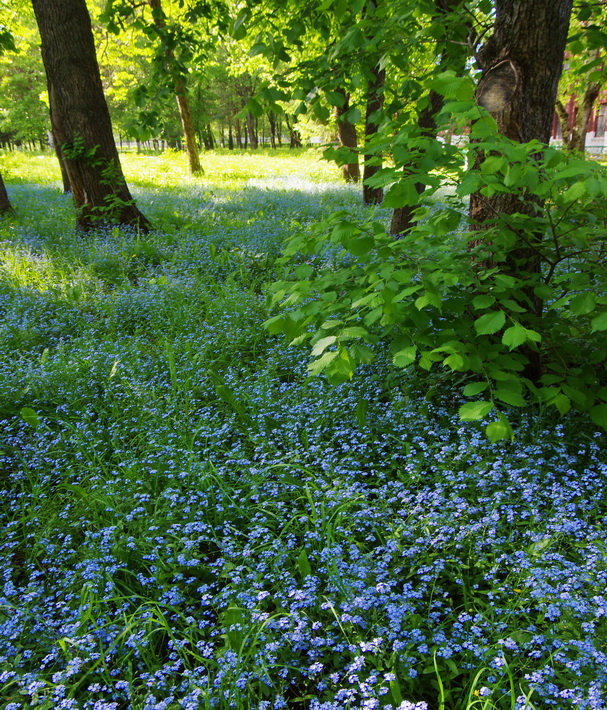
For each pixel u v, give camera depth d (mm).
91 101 9453
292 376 4961
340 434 3596
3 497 3498
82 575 2617
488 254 3400
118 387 4609
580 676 2025
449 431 3516
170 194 15391
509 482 3080
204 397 4676
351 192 16172
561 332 3576
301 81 3963
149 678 2150
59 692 2059
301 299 2949
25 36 22031
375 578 2562
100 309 6414
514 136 3672
